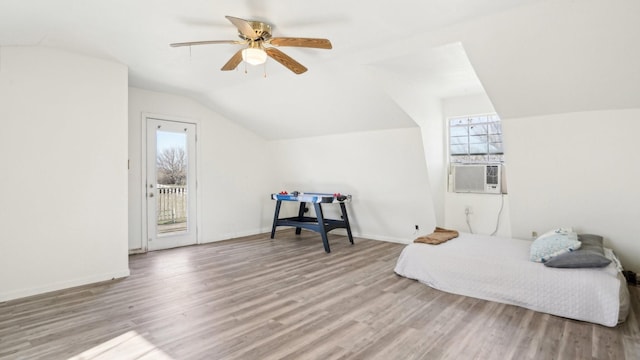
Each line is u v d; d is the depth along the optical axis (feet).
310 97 15.51
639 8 7.63
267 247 17.30
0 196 10.16
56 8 8.24
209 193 18.69
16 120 10.41
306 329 8.19
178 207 17.51
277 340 7.64
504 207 15.98
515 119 12.30
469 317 8.89
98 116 11.96
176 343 7.53
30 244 10.62
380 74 12.99
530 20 8.72
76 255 11.45
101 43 10.62
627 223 11.68
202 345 7.43
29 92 10.63
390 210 18.16
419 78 13.97
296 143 20.30
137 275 12.57
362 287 11.20
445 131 17.54
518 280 9.70
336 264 14.05
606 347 7.35
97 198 11.92
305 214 22.39
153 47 10.94
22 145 10.51
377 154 17.42
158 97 16.63
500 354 7.06
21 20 8.80
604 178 11.58
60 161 11.19
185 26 9.42
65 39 10.29
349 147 18.28
